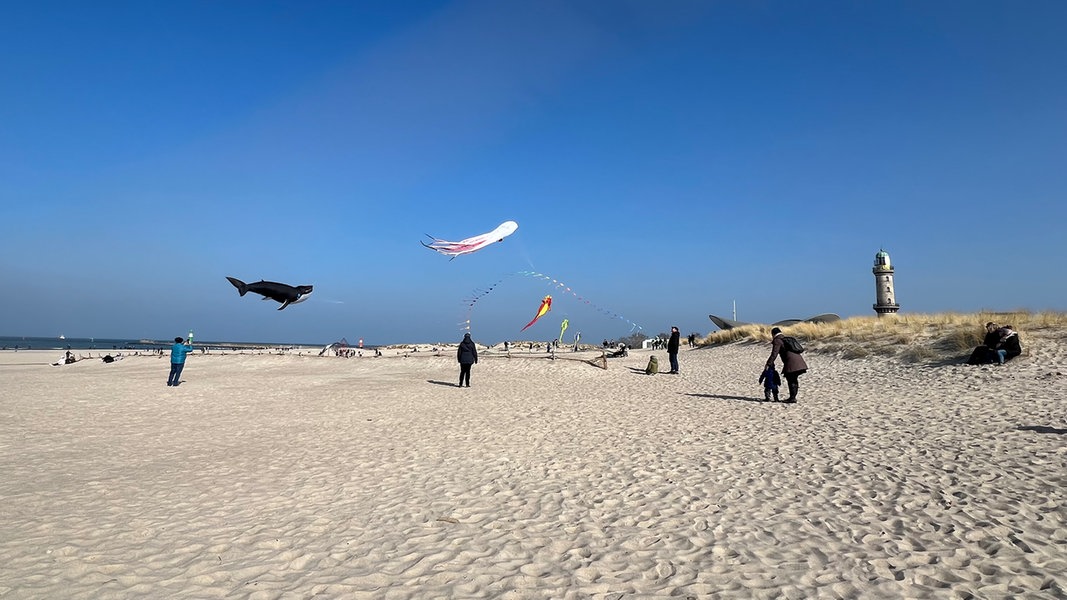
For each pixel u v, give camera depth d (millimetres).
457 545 4762
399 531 5117
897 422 9648
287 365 30531
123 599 3775
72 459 8219
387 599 3773
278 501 6055
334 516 5555
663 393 15789
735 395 14773
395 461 7938
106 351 60938
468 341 18891
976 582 3861
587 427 10477
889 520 5102
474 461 7875
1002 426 8688
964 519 5027
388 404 14539
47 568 4289
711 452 8070
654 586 3918
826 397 13453
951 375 14305
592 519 5371
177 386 19766
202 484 6770
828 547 4543
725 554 4457
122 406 14438
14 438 9922
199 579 4102
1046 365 13328
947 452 7383
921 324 20812
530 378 21531
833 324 25672
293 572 4234
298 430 10688
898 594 3719
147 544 4805
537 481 6766
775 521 5184
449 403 14594
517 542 4812
